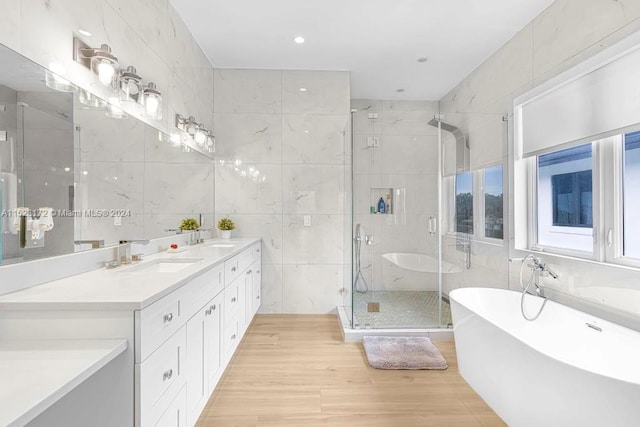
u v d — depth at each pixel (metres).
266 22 2.84
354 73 3.80
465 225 3.24
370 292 3.17
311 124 3.69
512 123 2.92
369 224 3.19
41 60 1.32
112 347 0.99
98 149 1.68
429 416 1.87
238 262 2.52
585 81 2.17
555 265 2.38
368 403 1.99
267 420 1.82
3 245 1.15
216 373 1.94
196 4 2.60
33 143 1.28
